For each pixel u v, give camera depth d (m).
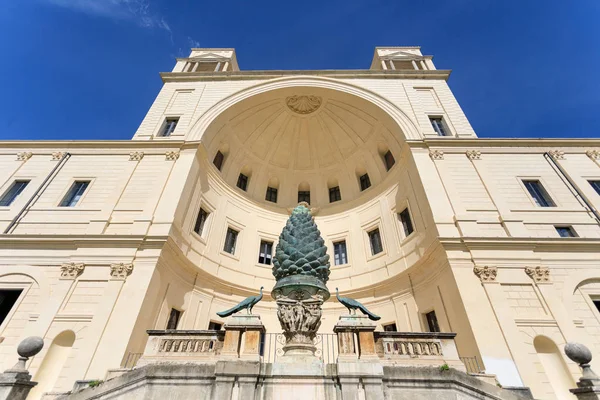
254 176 23.02
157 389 6.91
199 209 17.89
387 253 17.92
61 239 13.39
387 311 16.17
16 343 10.93
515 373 9.98
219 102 20.50
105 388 7.13
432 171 16.42
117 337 10.72
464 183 15.95
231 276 18.11
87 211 14.93
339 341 7.43
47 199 15.61
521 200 15.31
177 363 7.72
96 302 11.74
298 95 22.03
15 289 12.49
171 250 13.95
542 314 11.54
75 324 11.20
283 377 6.76
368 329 7.60
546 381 9.82
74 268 12.62
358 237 20.16
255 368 6.73
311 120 23.17
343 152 23.17
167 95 21.77
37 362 10.43
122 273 12.39
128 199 15.31
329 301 18.22
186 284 15.30
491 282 12.15
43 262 13.02
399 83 22.34
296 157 24.11
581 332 11.12
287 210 22.78
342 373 6.72
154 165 16.92
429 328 14.14
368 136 21.72
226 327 7.59
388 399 6.71
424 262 14.59
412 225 16.97
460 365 7.84
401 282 16.06
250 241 20.39
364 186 22.52
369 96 20.97
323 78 22.06
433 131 18.77
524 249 13.14
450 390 6.99
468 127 19.25
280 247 8.72
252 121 22.03
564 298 12.04
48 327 11.16
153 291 12.55
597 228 14.27
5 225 14.33
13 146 18.19
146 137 18.70
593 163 17.14
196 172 17.42
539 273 12.46
